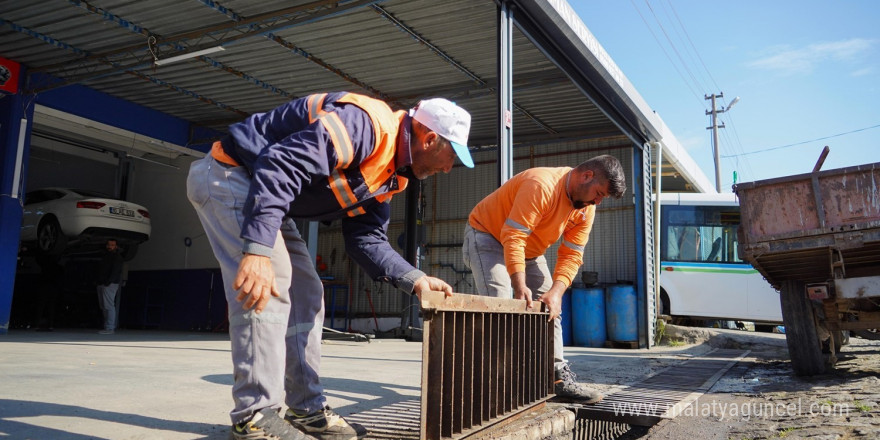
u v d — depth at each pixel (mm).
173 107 12500
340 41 9125
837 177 4891
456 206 13992
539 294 3965
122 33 9180
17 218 10078
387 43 9180
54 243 11898
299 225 12109
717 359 7902
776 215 5105
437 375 2264
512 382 2996
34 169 16578
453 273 13750
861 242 4691
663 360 7641
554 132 12812
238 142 2057
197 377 4371
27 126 10336
